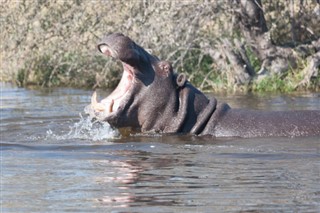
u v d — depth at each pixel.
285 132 26.66
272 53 45.62
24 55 50.69
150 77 26.77
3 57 52.09
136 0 47.41
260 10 45.56
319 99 38.53
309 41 47.34
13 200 17.78
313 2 47.59
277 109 34.09
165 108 26.91
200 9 45.72
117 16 48.41
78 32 49.50
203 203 17.41
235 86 44.38
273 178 19.84
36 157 22.98
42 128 29.16
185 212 16.69
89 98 41.16
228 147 24.45
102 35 48.19
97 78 47.75
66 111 34.81
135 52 26.00
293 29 46.88
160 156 22.97
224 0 45.47
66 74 49.12
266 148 24.17
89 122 29.81
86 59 48.91
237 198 17.84
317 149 23.91
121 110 26.58
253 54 47.12
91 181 19.62
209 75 46.34
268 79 44.50
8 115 33.50
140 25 46.44
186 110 26.97
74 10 49.75
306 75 44.31
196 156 22.95
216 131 26.84
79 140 26.14
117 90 26.95
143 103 26.72
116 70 48.06
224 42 45.31
